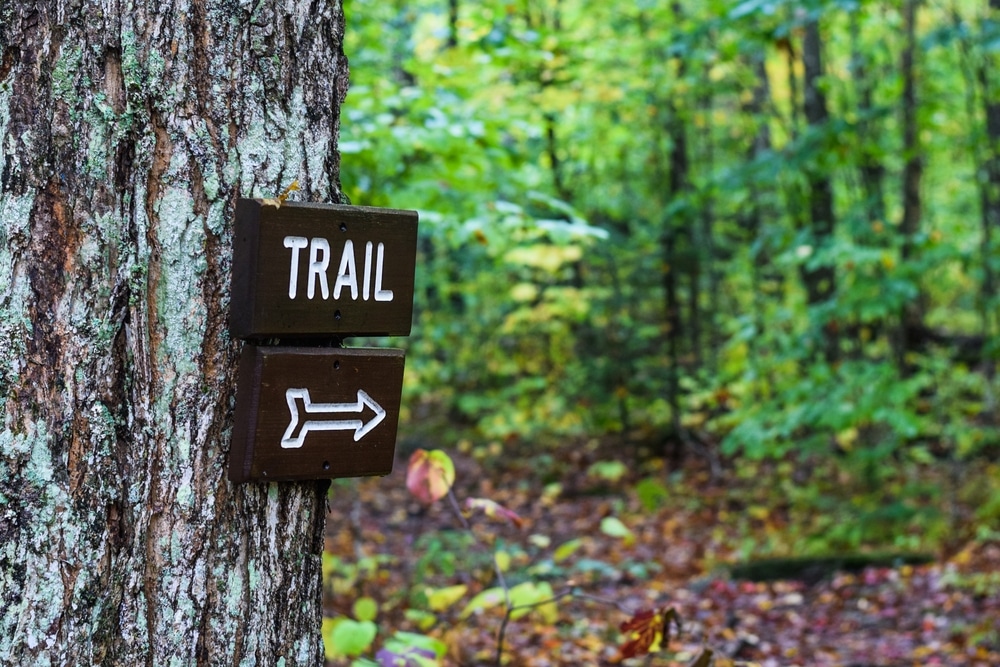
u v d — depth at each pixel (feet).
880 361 33.60
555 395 38.19
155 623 5.42
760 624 20.88
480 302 39.70
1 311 5.02
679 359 39.70
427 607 18.39
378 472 5.93
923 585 22.61
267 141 5.73
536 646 17.72
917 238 25.52
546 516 32.42
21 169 5.08
